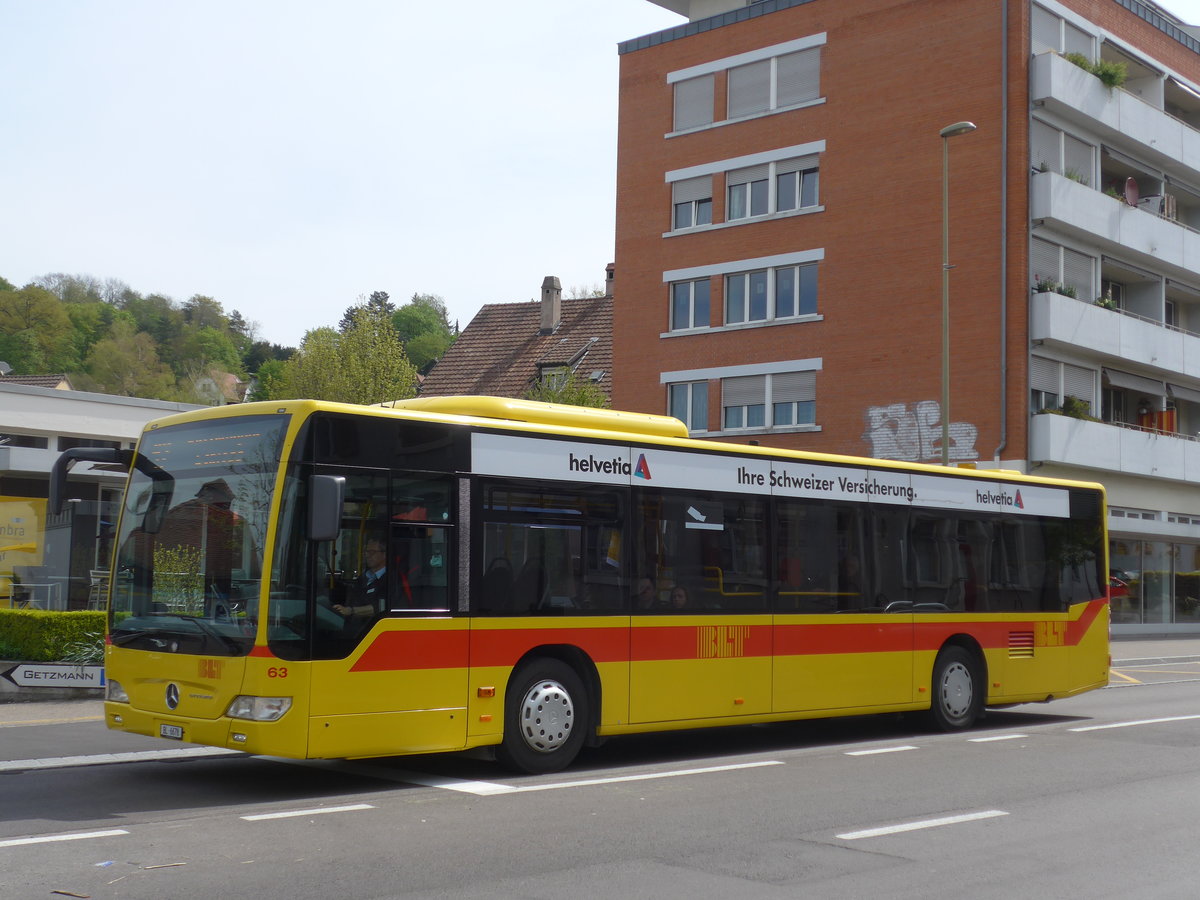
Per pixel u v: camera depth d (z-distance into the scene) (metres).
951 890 7.14
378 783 10.80
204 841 8.23
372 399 62.34
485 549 11.04
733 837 8.54
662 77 40.56
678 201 40.16
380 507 10.36
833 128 36.75
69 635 17.00
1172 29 39.84
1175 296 41.38
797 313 37.31
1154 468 36.34
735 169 38.78
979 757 12.80
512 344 56.72
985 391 33.34
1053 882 7.37
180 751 12.52
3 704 16.36
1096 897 7.05
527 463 11.46
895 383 35.03
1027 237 33.44
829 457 14.24
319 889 6.96
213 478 10.42
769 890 7.08
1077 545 17.20
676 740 14.46
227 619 9.95
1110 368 36.66
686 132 39.84
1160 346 37.38
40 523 19.47
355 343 64.19
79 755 12.11
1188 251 38.88
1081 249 35.44
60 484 10.96
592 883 7.18
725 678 12.80
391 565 10.38
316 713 9.75
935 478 15.44
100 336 104.19
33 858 7.69
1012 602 16.16
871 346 35.59
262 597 9.74
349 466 10.21
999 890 7.16
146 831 8.55
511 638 11.11
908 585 14.88
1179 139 38.78
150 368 104.62
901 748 13.55
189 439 10.73
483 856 7.85
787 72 37.91
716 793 10.37
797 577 13.66
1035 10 34.28
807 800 10.05
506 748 11.14
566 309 57.66
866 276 35.84
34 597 18.80
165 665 10.32
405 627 10.38
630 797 10.12
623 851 8.05
